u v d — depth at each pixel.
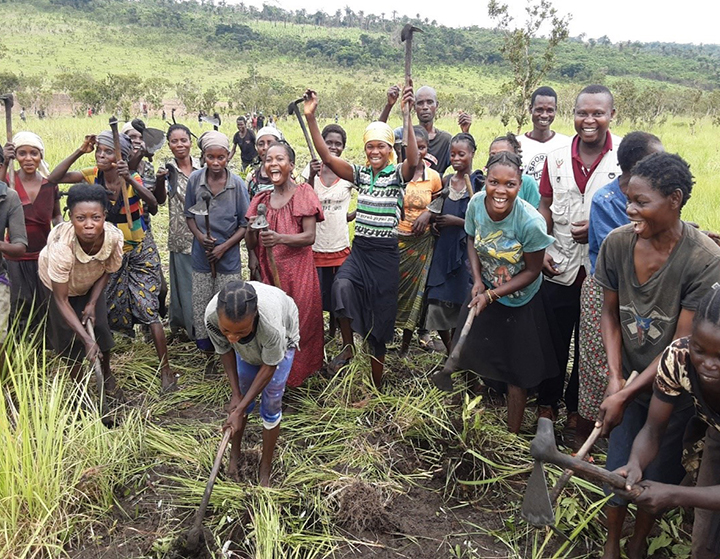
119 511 3.97
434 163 6.43
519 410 4.73
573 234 4.70
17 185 5.44
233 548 3.71
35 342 5.41
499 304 4.59
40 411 4.23
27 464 3.75
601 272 3.69
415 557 3.70
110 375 5.27
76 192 4.45
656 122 45.50
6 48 96.50
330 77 101.88
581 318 4.37
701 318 2.62
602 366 4.30
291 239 5.03
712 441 3.16
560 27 18.67
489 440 4.53
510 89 19.75
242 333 3.58
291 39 136.88
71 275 4.76
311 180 5.88
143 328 6.55
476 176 5.81
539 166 5.92
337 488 4.07
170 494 4.11
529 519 2.89
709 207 11.76
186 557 3.62
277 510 3.83
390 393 5.34
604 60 120.25
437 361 6.05
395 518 3.98
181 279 5.95
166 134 6.27
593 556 3.75
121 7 159.88
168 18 145.75
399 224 5.89
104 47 117.31
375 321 5.30
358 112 62.12
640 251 3.44
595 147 4.86
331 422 4.85
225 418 5.00
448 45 119.62
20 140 5.37
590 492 4.15
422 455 4.56
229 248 5.59
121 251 4.88
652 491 2.89
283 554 3.56
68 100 59.62
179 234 5.91
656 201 3.18
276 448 4.55
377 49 120.88
